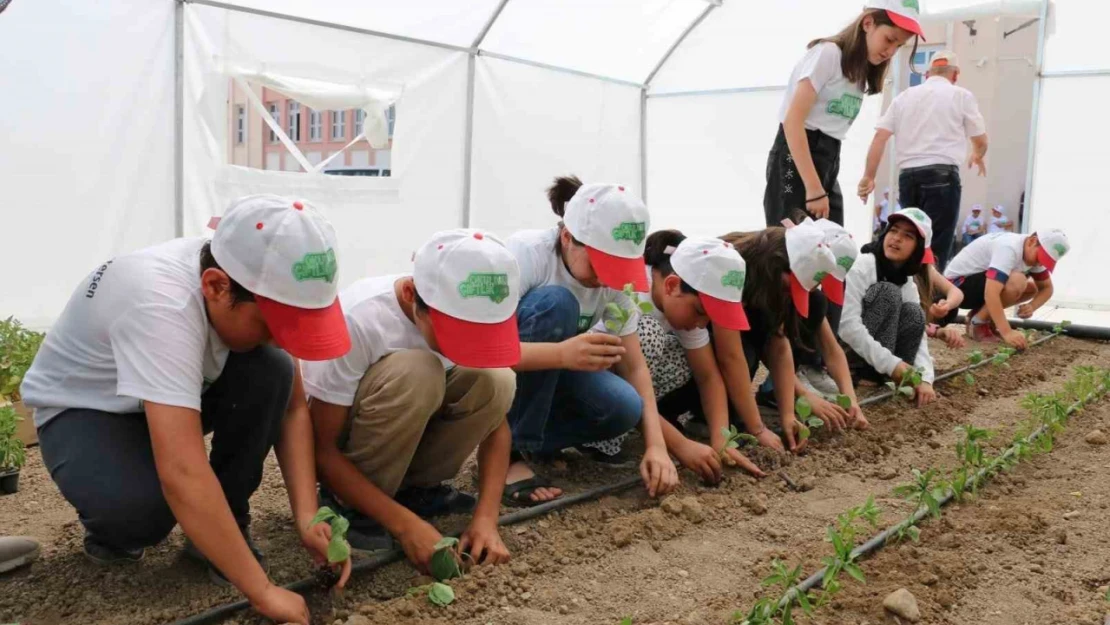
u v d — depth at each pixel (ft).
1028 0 26.68
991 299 21.29
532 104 26.99
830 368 14.16
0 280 17.26
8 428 10.42
